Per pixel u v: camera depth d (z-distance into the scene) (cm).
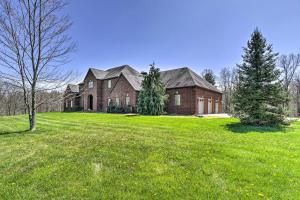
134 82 2966
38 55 1137
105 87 3581
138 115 2266
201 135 973
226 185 418
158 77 2494
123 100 2992
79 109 3953
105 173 485
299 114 3922
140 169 509
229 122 1484
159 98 2447
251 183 428
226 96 5116
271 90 1348
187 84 2558
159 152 654
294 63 4209
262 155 623
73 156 626
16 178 461
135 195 378
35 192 393
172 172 488
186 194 381
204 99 2728
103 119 1800
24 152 684
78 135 990
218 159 582
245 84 1408
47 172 492
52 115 2498
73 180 446
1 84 1151
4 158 616
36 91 1187
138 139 870
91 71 3753
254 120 1342
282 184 424
